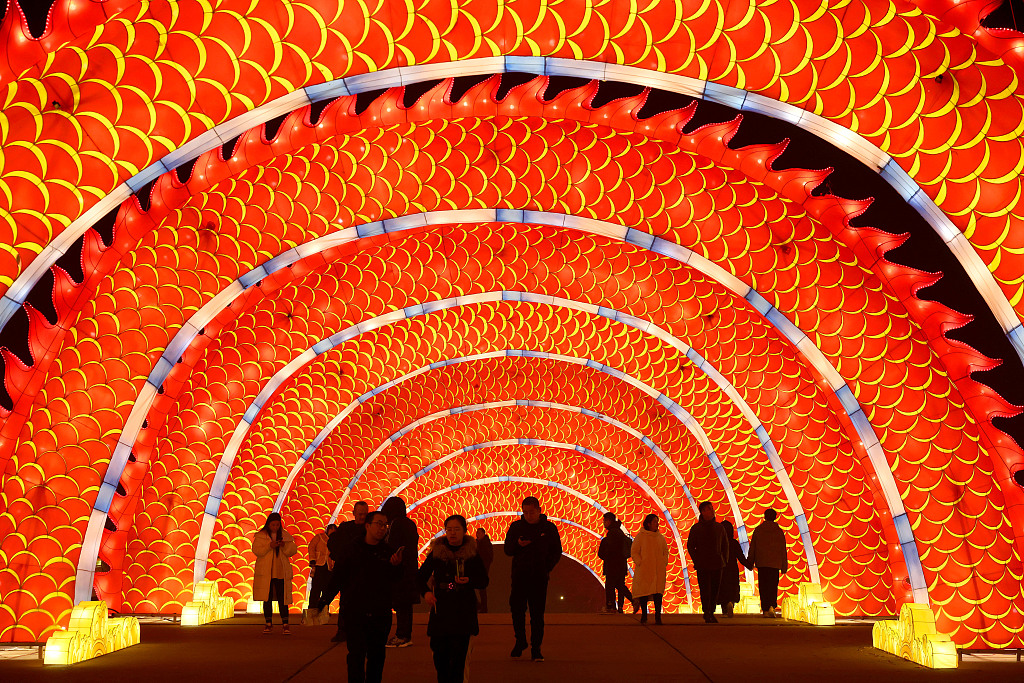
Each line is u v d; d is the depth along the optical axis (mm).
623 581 15336
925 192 8453
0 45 6965
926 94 8148
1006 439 10508
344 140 12227
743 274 12609
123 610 16906
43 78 7660
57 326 10211
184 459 17203
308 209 12484
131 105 7930
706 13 7957
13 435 10039
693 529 13438
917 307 10695
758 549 14430
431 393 23141
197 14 7715
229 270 12695
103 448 12297
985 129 8141
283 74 7992
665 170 12297
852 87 8203
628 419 22984
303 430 19672
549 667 7988
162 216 10453
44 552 11852
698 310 15547
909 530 11781
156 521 17141
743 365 15750
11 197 7902
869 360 12312
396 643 9891
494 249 15555
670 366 18703
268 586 11992
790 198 10781
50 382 12320
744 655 8992
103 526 12188
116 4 7094
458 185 12344
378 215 12492
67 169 7957
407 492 26938
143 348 12586
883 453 12086
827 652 9328
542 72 8383
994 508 11594
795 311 12523
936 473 11859
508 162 12273
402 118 10188
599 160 12305
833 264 12391
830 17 7957
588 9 7887
